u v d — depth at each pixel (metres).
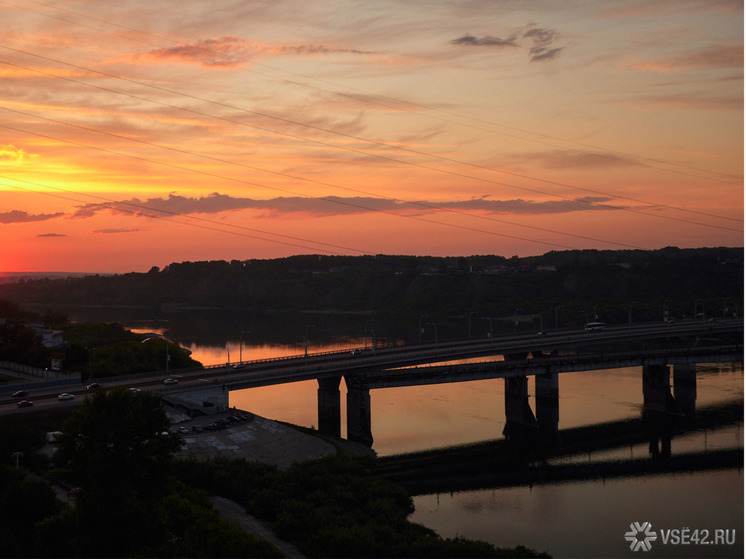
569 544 107.56
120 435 78.19
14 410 131.38
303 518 97.69
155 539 78.06
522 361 190.88
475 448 165.00
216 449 130.00
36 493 80.50
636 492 133.88
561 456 160.12
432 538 96.19
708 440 173.62
